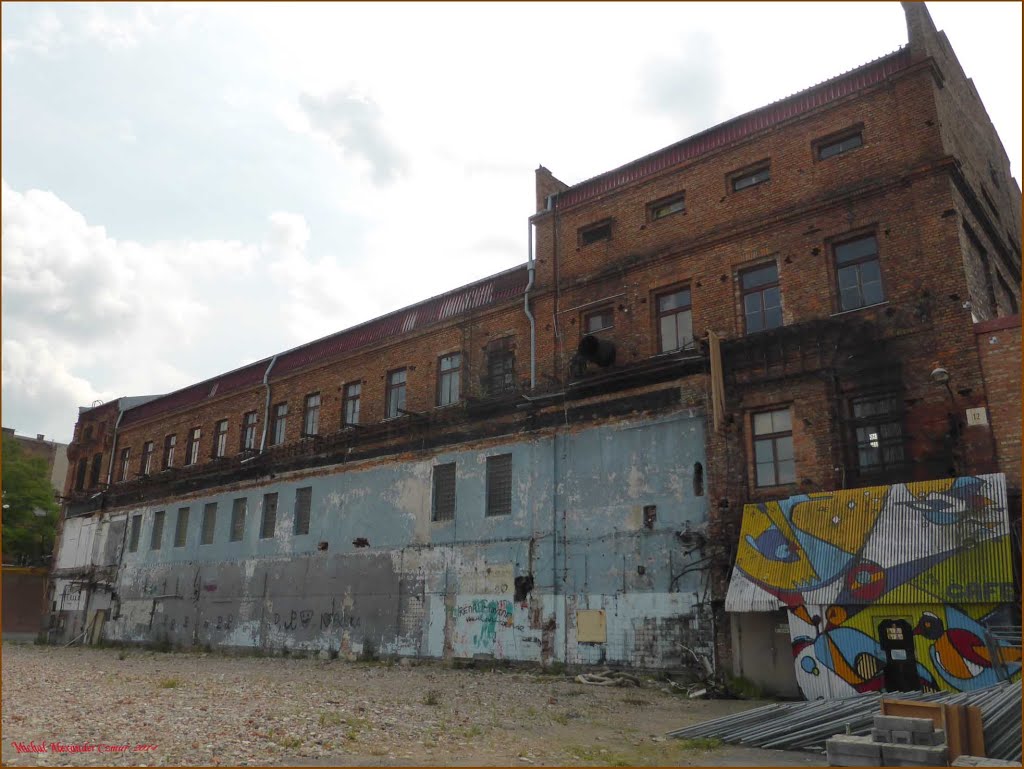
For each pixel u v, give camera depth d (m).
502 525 21.92
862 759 8.02
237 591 29.95
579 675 18.27
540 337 22.62
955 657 12.42
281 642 27.47
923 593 12.84
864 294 16.91
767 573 15.04
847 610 13.73
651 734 10.84
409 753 8.67
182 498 34.66
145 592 34.66
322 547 27.17
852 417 16.23
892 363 15.78
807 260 17.75
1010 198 23.28
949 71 19.22
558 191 24.47
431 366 25.80
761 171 19.45
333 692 14.74
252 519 30.59
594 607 19.23
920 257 16.05
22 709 11.22
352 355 28.70
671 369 19.20
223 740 9.01
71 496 42.38
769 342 17.55
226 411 34.44
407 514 24.77
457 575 22.64
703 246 19.58
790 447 16.97
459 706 13.05
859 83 17.98
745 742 9.98
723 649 16.59
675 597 17.80
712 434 18.05
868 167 17.31
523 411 22.36
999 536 12.68
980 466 14.23
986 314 16.67
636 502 19.16
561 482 20.84
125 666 22.72
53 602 40.59
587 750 9.28
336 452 27.98
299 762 8.02
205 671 20.62
